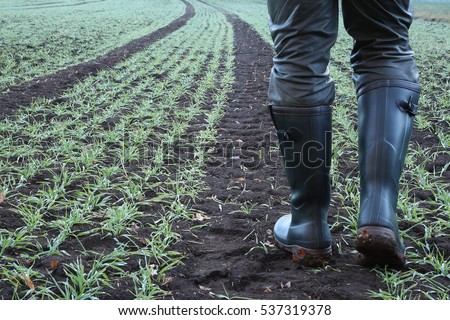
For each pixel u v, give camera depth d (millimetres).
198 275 2602
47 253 2803
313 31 2414
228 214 3432
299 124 2482
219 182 4074
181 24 25516
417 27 22641
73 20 24297
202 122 6230
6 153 4508
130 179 3961
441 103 6910
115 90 7984
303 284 2496
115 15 30203
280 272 2650
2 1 35344
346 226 3131
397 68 2518
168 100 7254
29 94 7492
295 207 2678
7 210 3320
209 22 27359
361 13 2494
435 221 3225
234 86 8797
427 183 3906
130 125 5836
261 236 3047
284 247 2781
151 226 3168
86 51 13406
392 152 2449
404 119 2498
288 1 2410
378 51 2533
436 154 4660
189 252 2881
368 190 2461
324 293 2418
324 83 2486
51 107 6707
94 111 6480
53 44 14523
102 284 2533
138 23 25219
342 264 2701
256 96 7895
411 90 2518
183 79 9273
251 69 10836
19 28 18688
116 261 2742
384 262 2547
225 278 2617
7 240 2850
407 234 3043
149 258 2781
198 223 3289
